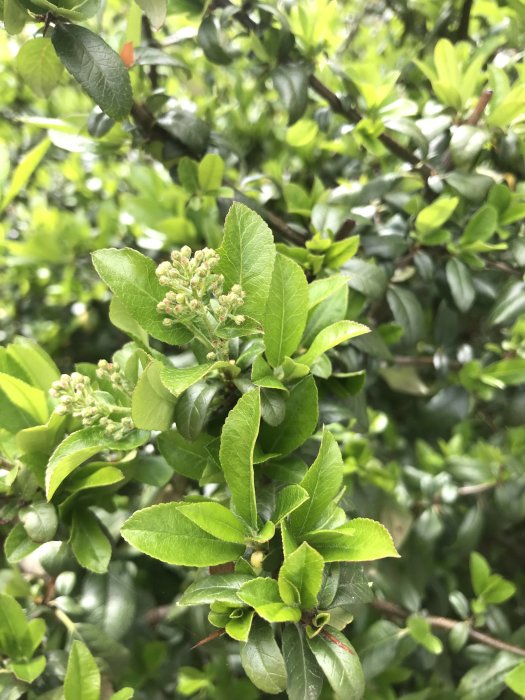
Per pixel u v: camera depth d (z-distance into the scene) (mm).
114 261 176
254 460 180
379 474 344
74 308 454
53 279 459
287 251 245
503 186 294
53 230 430
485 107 300
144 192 393
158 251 395
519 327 335
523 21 344
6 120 488
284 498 167
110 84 214
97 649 252
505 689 321
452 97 304
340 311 205
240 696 334
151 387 173
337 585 166
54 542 232
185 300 172
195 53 408
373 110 302
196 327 184
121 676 291
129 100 217
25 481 202
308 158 400
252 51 325
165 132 281
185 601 157
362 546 161
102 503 214
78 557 203
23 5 210
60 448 180
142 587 345
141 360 189
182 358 259
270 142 416
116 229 438
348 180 375
